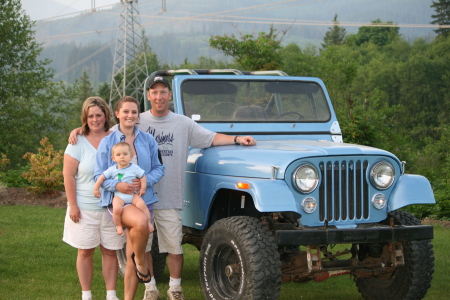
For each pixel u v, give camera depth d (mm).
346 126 13531
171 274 4906
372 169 4469
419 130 59938
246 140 4906
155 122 4859
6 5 24266
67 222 4633
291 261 4699
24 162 24781
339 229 4109
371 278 5105
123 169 4203
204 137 4957
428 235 4375
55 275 5957
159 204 4758
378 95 16438
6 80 24078
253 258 4031
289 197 4113
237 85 5516
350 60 19109
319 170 4297
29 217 9875
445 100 63938
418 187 4570
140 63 73812
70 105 26266
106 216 4543
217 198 4836
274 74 5957
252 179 4297
